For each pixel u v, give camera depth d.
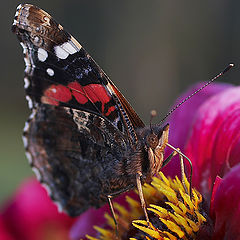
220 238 0.23
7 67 1.03
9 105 0.99
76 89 0.24
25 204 0.28
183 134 0.26
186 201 0.23
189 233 0.23
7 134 0.81
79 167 0.24
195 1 0.89
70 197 0.24
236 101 0.25
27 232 0.28
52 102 0.24
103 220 0.26
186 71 0.90
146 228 0.23
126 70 0.94
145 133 0.24
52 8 0.99
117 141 0.24
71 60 0.23
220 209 0.23
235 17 0.88
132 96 0.93
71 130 0.24
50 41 0.23
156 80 0.92
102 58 0.97
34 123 0.24
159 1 0.91
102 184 0.24
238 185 0.23
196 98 0.26
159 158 0.24
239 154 0.24
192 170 0.23
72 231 0.26
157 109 0.91
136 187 0.24
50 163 0.24
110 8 0.96
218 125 0.25
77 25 0.98
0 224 0.28
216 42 0.88
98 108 0.24
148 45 0.93
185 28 0.90
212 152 0.24
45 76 0.23
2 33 1.03
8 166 0.67
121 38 0.95
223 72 0.24
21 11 0.23
